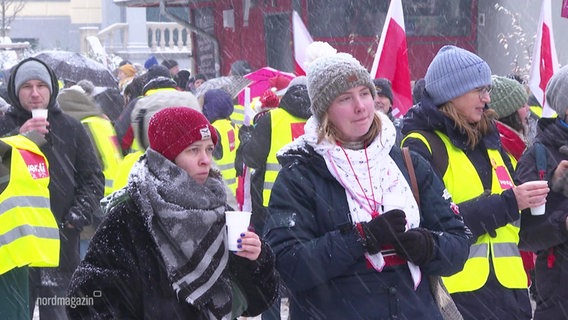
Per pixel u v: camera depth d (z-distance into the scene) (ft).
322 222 15.61
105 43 111.65
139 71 68.64
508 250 18.71
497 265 18.51
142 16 110.32
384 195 15.69
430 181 16.28
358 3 59.72
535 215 19.77
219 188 14.24
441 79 18.74
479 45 60.39
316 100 15.79
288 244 15.47
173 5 76.43
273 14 63.62
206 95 32.63
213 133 14.30
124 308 13.96
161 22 111.45
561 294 20.30
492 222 18.12
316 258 15.19
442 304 16.12
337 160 15.66
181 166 14.10
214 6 71.87
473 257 18.42
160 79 30.14
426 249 15.24
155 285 13.83
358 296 15.43
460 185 18.60
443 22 60.18
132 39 110.32
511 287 18.61
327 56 15.84
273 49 64.75
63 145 25.25
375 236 15.07
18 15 158.61
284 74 43.01
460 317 16.34
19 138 22.49
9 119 25.20
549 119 20.61
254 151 28.07
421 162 16.31
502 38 57.88
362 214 15.53
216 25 71.97
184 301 13.88
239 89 40.96
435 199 16.19
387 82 29.32
